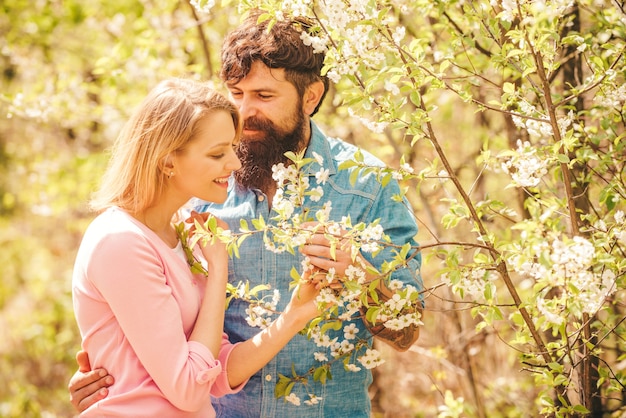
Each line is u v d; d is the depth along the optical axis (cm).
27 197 599
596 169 222
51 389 611
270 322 194
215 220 179
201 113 177
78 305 178
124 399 173
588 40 223
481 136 347
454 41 209
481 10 206
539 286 165
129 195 181
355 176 181
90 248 175
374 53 181
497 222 320
